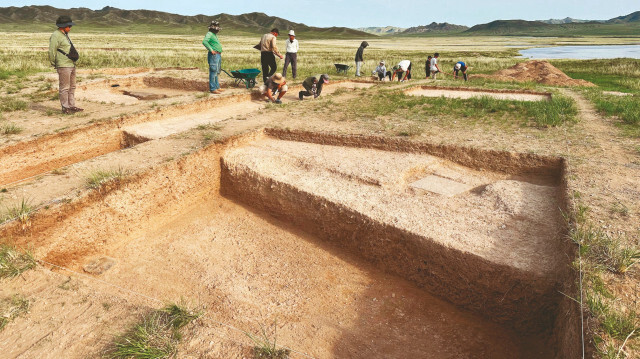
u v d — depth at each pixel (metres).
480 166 5.93
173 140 6.31
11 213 3.86
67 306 2.81
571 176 4.68
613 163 5.14
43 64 17.16
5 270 3.18
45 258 4.08
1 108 8.22
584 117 8.13
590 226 3.31
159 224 5.40
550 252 3.50
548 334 3.22
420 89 13.69
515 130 7.11
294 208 5.22
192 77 13.55
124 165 5.22
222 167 6.19
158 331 2.50
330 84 14.48
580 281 2.70
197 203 5.96
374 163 5.84
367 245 4.42
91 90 12.20
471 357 3.28
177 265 4.56
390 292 4.04
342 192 4.94
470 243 3.69
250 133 6.96
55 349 2.40
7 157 5.80
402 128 7.28
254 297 4.03
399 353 3.33
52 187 4.53
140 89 13.26
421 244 3.87
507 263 3.36
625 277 2.78
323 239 4.95
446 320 3.66
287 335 3.49
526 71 20.48
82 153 6.85
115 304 2.83
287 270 4.46
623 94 12.19
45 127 6.73
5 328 2.59
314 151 6.48
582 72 23.17
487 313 3.59
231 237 5.16
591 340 2.22
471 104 9.68
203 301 3.95
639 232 3.35
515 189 4.88
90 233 4.52
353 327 3.62
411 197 4.78
